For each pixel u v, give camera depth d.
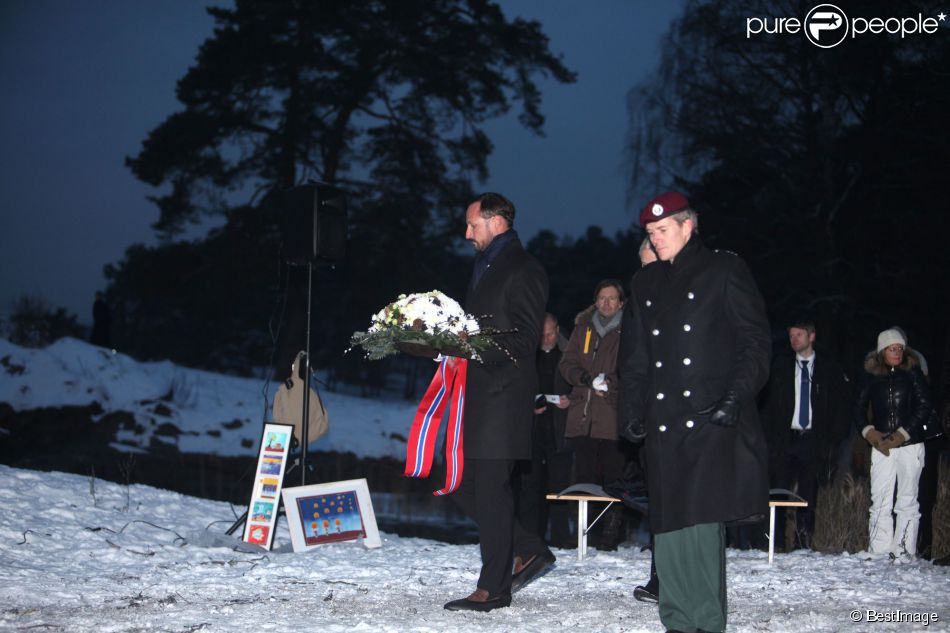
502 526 5.10
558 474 9.15
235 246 31.62
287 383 8.53
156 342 46.81
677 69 25.73
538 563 5.49
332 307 46.31
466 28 33.50
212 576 6.10
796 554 7.58
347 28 32.12
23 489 8.64
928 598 5.54
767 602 5.42
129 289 33.19
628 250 51.34
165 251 32.44
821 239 26.28
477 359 5.02
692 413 4.19
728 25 25.14
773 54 25.59
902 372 8.16
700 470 4.14
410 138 33.19
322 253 8.34
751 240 27.45
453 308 5.06
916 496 8.09
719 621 4.18
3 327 21.42
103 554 6.85
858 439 8.64
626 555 7.54
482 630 4.49
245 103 32.97
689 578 4.21
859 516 8.59
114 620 4.68
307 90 32.28
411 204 32.88
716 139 25.75
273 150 32.47
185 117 32.19
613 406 8.33
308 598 5.36
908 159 26.42
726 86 25.72
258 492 7.89
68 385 19.05
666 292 4.34
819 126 25.98
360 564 6.71
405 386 51.25
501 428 5.06
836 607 5.27
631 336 4.51
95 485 9.30
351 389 47.22
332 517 7.87
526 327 5.09
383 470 19.88
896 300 26.59
